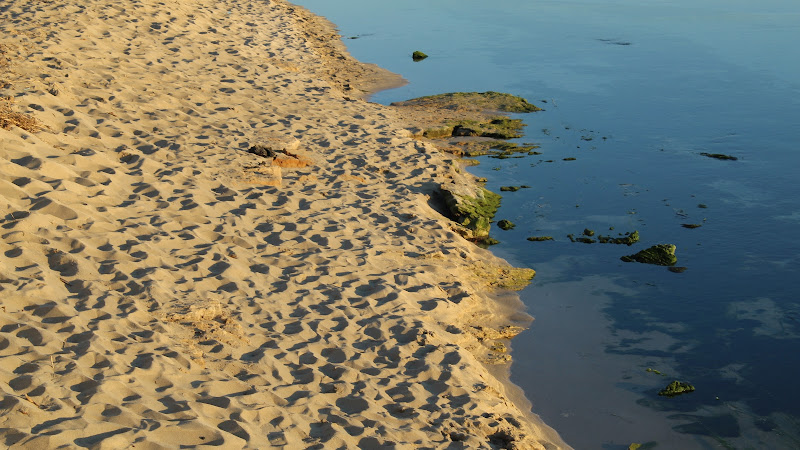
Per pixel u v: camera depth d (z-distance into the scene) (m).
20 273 7.93
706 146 17.95
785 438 8.20
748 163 16.77
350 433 6.82
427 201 13.70
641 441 8.11
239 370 7.43
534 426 8.09
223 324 8.24
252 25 25.50
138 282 8.45
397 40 30.39
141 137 13.05
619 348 9.91
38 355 6.61
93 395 6.21
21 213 8.91
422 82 23.69
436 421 7.39
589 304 11.01
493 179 15.84
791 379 9.27
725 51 29.30
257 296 9.10
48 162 10.21
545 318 10.57
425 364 8.33
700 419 8.51
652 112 20.83
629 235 13.16
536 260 12.39
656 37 32.41
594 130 19.17
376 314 9.32
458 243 12.22
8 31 16.62
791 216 13.97
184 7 23.67
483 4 42.22
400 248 11.44
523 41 31.11
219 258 9.64
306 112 17.22
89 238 9.09
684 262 12.32
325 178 13.57
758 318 10.63
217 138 14.06
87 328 7.31
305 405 7.05
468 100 21.12
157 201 10.84
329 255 10.66
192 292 8.75
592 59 27.75
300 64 22.92
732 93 22.91
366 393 7.58
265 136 14.77
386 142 16.11
